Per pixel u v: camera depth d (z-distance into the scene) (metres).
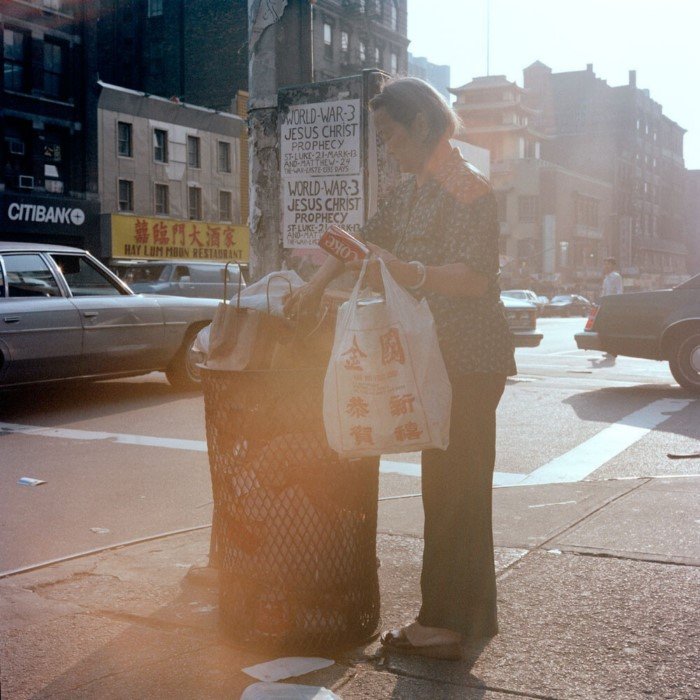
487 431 2.88
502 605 3.29
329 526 2.93
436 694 2.63
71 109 35.19
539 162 83.25
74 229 35.12
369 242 3.07
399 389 2.55
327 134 4.54
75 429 8.02
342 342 2.59
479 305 2.86
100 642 3.06
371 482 3.04
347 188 4.52
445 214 2.80
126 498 5.43
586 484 5.31
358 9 52.47
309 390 2.88
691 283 10.45
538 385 11.33
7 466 6.44
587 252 92.69
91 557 4.12
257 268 4.75
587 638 2.98
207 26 48.88
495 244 2.77
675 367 10.48
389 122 2.86
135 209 38.34
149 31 50.44
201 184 41.94
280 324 2.93
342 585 2.95
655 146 115.50
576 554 3.86
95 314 9.38
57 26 34.56
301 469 2.90
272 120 4.68
